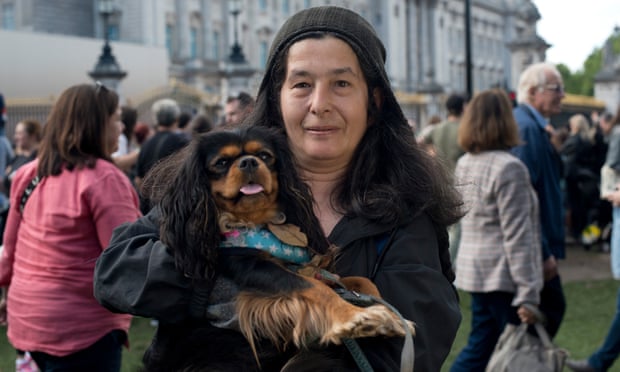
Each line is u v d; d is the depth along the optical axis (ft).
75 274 14.17
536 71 21.91
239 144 8.28
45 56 108.99
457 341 26.68
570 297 33.86
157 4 160.56
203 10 178.91
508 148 18.89
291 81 9.27
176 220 8.09
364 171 9.35
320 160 9.43
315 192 9.49
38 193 14.65
